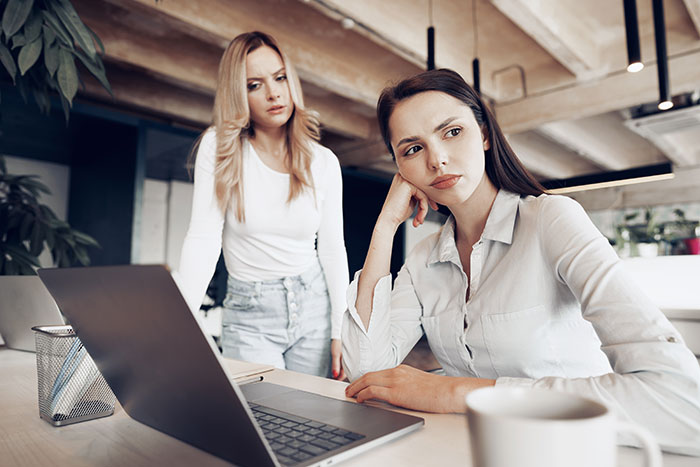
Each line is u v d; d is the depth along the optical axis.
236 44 1.33
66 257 2.30
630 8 2.15
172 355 0.39
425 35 3.63
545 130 5.60
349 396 0.70
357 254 7.04
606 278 0.64
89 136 4.62
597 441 0.25
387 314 0.89
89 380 0.58
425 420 0.57
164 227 6.25
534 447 0.24
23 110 3.82
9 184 2.25
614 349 0.59
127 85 4.33
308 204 1.36
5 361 0.98
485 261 0.86
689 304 1.70
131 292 0.37
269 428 0.51
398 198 0.93
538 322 0.78
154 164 5.65
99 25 3.35
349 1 3.06
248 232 1.33
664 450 0.49
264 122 1.36
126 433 0.53
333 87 4.08
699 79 3.67
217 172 1.29
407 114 0.76
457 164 0.75
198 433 0.46
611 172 1.89
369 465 0.43
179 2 2.88
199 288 1.29
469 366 0.85
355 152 6.09
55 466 0.44
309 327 1.37
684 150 7.12
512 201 0.85
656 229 5.41
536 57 4.31
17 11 1.29
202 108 4.88
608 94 4.08
